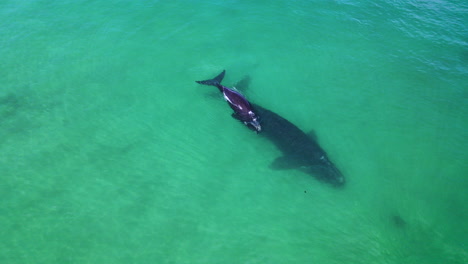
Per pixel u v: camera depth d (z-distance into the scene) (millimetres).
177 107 17859
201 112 17656
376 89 18812
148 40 21922
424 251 12500
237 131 16812
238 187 14688
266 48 21422
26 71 19484
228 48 21438
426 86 18953
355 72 19812
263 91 18703
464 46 21375
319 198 14305
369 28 22797
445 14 23969
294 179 14891
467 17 23609
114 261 12102
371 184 14719
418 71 19844
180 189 14508
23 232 12789
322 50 21219
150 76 19516
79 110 17516
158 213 13625
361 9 24359
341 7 24531
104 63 20234
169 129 16812
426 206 13867
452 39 21875
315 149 15367
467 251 12414
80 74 19469
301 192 14516
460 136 16500
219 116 17484
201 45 21656
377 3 24797
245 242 12883
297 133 15789
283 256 12500
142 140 16297
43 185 14352
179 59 20656
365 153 15859
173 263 12133
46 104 17734
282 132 15906
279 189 14633
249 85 18984
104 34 22297
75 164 15164
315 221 13602
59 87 18672
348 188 14586
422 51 21109
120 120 17125
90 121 17016
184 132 16703
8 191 14055
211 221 13477
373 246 12773
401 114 17531
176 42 21828
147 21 23438
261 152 15945
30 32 22188
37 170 14867
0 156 15297
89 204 13789
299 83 19188
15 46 21031
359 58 20672
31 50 20828
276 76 19594
